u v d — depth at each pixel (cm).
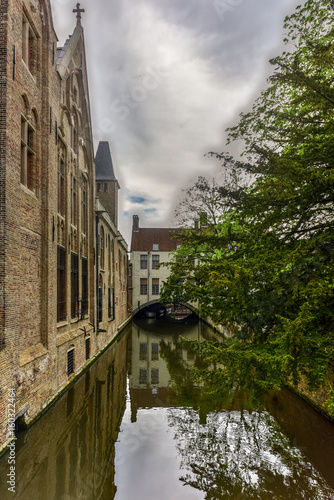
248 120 805
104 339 2111
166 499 629
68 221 1331
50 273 1057
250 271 615
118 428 953
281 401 1178
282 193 666
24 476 703
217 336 2712
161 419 1024
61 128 1244
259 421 1009
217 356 607
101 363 1755
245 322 765
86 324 1666
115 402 1182
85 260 1716
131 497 641
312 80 634
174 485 677
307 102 668
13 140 798
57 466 744
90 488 664
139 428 955
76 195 1520
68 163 1351
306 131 666
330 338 625
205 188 1455
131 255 4400
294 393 1187
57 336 1170
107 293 2273
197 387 1380
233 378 627
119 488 671
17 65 839
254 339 738
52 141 1102
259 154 740
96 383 1408
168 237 4644
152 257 4419
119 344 2442
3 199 749
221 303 779
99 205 1945
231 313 773
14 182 800
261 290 684
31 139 1016
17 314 797
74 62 1470
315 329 641
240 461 771
